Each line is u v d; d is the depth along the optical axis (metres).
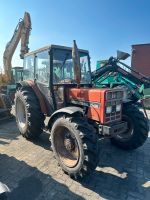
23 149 4.61
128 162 4.11
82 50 4.64
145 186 3.29
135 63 18.03
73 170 3.36
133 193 3.11
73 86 4.27
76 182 3.36
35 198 2.95
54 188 3.19
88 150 3.10
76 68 3.65
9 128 6.26
